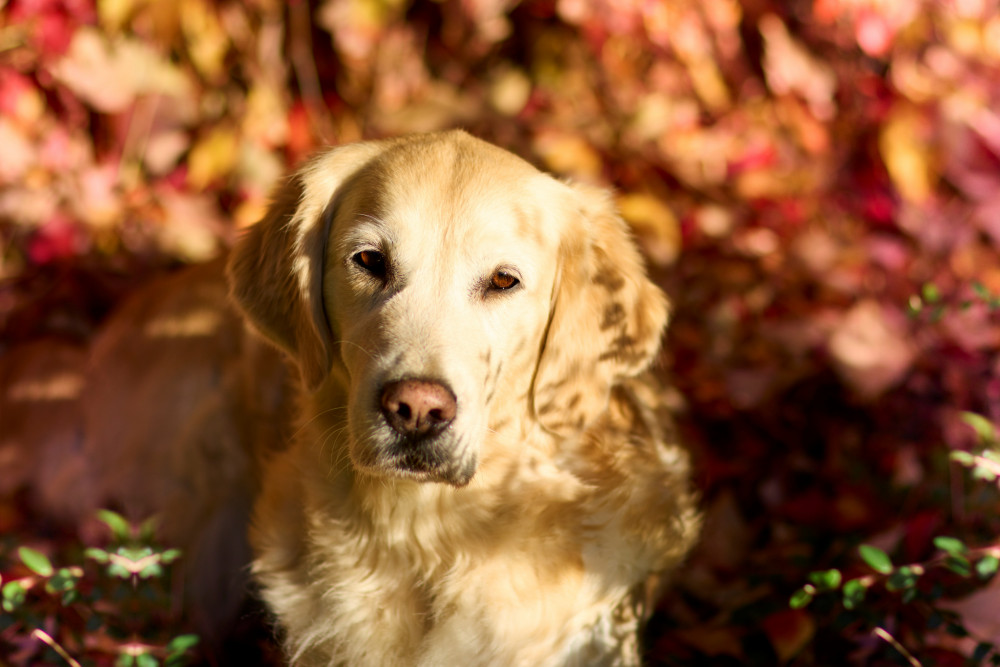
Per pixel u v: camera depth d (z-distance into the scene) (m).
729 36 4.73
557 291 2.63
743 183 4.52
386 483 2.56
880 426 3.62
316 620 2.68
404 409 2.21
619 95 4.82
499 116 4.72
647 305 2.80
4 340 4.21
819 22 4.71
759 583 3.09
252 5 4.57
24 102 4.39
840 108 4.80
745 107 4.82
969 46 4.64
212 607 3.33
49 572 2.47
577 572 2.59
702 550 3.30
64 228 4.33
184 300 3.65
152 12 4.37
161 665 2.69
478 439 2.35
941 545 2.38
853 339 3.64
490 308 2.43
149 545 2.79
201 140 4.55
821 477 3.51
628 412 2.90
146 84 4.46
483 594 2.59
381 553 2.63
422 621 2.63
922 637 2.66
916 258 4.16
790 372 3.84
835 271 4.05
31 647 2.68
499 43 5.04
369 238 2.43
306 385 2.61
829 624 2.80
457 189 2.42
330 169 2.67
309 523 2.73
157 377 3.55
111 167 4.50
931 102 4.44
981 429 2.62
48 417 3.73
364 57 4.78
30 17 4.32
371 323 2.36
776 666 2.79
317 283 2.59
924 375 3.62
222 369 3.45
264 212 2.89
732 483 3.58
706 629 2.95
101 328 3.97
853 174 4.60
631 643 2.70
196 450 3.43
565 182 2.86
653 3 4.56
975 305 3.37
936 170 4.33
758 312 4.07
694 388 3.87
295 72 4.87
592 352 2.67
